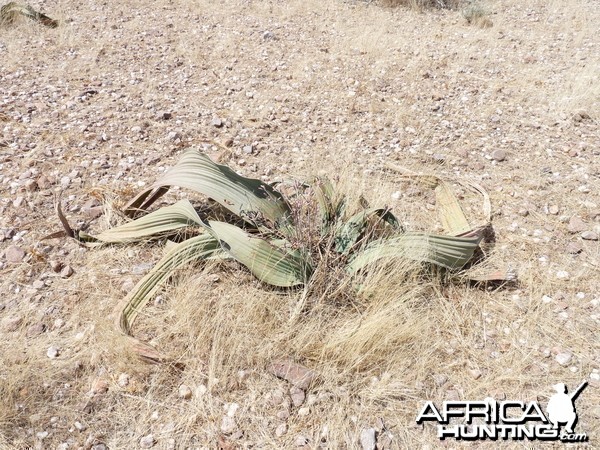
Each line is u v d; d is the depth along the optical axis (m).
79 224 1.78
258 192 1.70
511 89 2.88
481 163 2.20
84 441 1.15
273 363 1.30
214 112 2.54
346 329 1.36
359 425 1.20
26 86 2.72
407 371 1.31
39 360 1.31
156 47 3.29
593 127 2.48
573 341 1.41
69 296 1.50
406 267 1.48
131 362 1.30
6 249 1.65
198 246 1.53
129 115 2.47
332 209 1.66
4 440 1.15
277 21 3.87
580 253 1.71
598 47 3.54
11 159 2.10
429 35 3.75
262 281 1.48
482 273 1.61
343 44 3.44
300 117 2.52
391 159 2.20
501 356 1.37
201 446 1.15
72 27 3.52
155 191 1.82
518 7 4.50
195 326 1.38
